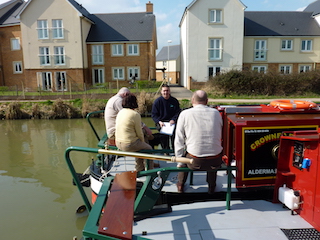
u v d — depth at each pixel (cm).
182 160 268
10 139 1209
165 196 345
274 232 271
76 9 2972
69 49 3048
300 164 290
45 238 440
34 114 1794
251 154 323
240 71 2391
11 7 3541
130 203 241
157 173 303
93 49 3266
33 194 611
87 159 882
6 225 479
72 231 461
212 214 308
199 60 2909
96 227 215
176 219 302
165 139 499
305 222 286
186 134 298
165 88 491
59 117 1784
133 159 473
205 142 291
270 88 2316
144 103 1705
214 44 2902
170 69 5262
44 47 3056
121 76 3312
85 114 1772
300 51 3153
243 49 3108
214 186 334
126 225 211
